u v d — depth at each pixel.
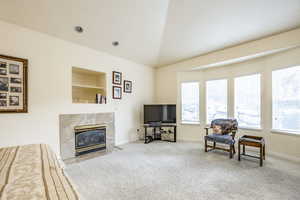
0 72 2.18
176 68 4.68
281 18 2.47
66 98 2.91
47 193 0.66
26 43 2.43
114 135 3.85
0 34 2.21
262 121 3.35
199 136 4.39
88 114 3.26
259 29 2.76
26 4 2.17
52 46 2.73
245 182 2.05
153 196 1.74
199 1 2.43
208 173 2.32
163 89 5.05
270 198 1.70
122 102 4.12
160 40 3.63
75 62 3.08
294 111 2.88
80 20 2.63
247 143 2.76
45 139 2.62
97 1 2.38
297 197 1.72
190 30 3.14
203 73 4.42
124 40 3.41
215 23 2.84
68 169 2.46
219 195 1.76
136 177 2.19
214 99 4.23
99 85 3.88
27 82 2.42
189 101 4.64
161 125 4.40
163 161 2.81
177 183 2.03
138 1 2.50
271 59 3.18
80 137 3.12
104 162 2.76
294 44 2.62
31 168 0.96
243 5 2.39
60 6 2.32
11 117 2.28
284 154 2.96
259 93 3.44
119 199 1.69
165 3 2.56
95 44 3.29
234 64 3.85
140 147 3.77
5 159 1.12
